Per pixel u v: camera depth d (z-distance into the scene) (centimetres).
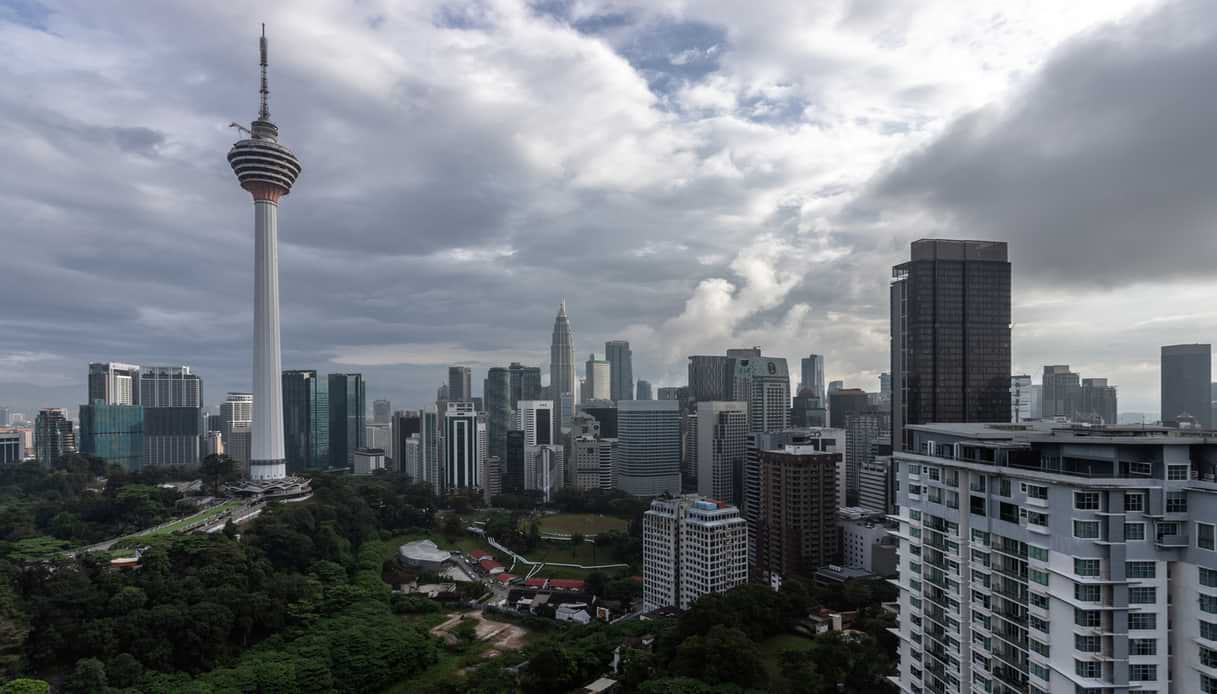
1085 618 11450
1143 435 12688
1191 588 11231
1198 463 11725
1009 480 13138
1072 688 11556
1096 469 12269
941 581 15038
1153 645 11356
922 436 16225
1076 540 11525
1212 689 10881
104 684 19300
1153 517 11369
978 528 13950
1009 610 13088
